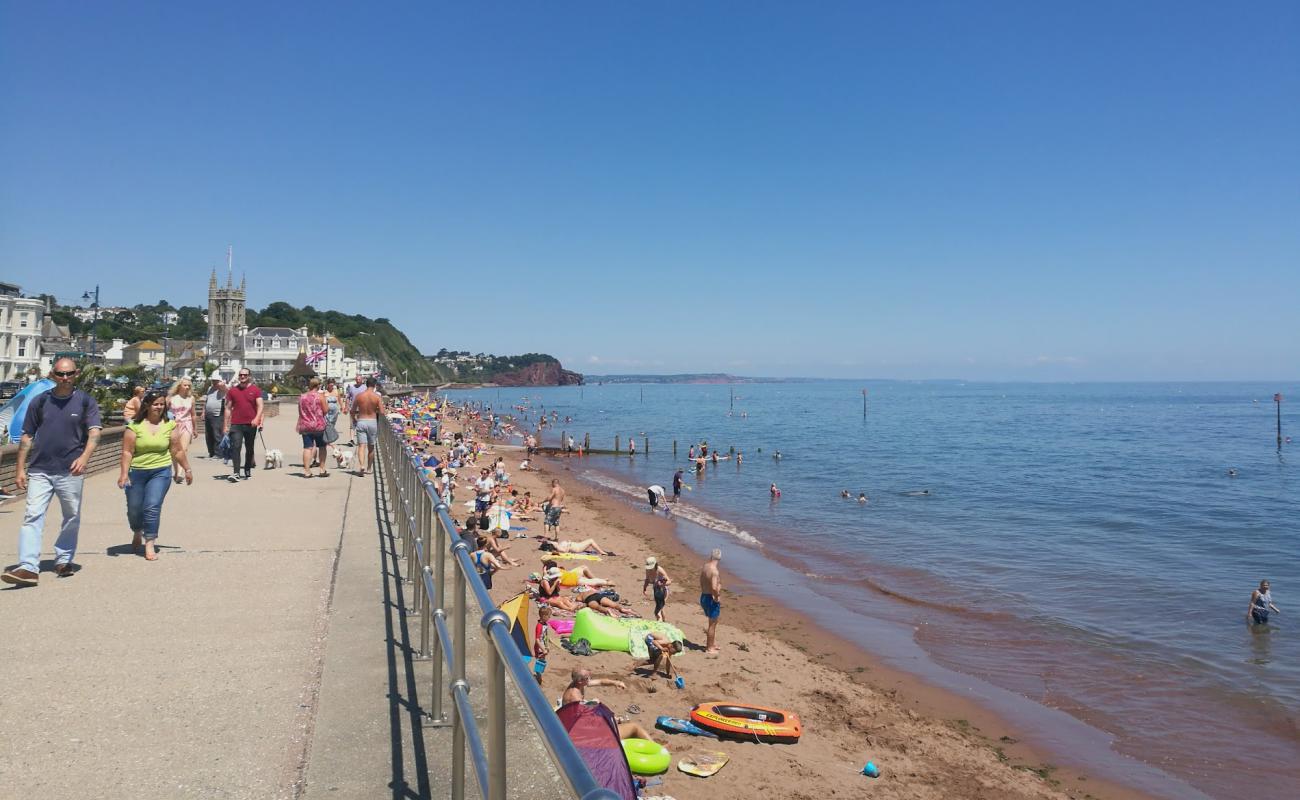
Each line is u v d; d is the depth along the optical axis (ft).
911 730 37.65
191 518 31.40
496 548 63.16
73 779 10.74
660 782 28.94
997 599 64.49
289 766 11.24
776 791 29.27
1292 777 34.71
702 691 38.75
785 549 85.61
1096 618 59.06
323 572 22.75
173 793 10.42
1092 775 34.42
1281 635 55.16
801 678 43.37
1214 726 39.75
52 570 22.50
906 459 208.03
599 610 50.08
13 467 35.35
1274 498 136.56
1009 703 42.19
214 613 18.67
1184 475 174.40
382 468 50.34
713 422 391.45
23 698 13.52
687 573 69.41
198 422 78.18
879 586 68.39
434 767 11.11
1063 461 204.85
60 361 21.25
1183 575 75.10
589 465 187.21
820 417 447.42
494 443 246.88
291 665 15.38
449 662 10.12
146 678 14.57
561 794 10.34
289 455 60.95
